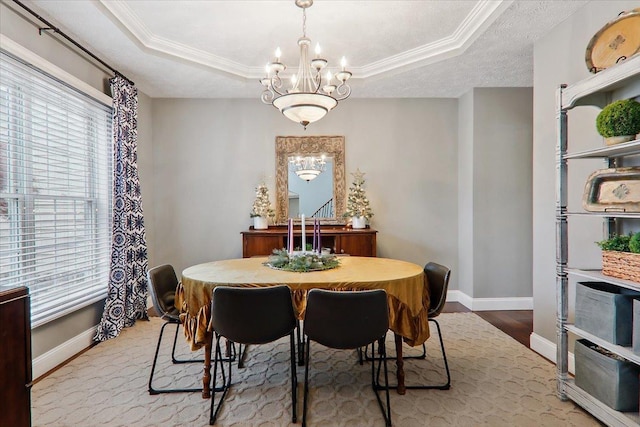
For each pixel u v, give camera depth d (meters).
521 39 2.93
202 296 2.15
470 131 4.20
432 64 3.46
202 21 2.87
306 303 1.97
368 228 4.34
